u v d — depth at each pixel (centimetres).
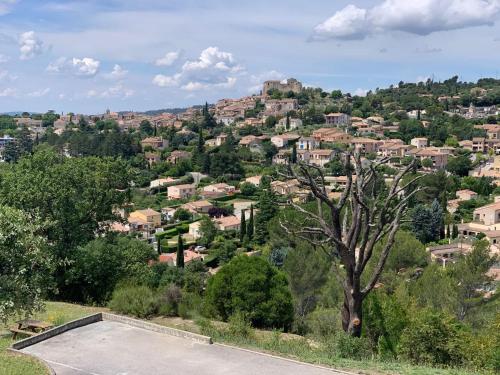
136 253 2661
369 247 1582
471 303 2678
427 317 1514
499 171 10731
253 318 2070
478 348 1453
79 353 1228
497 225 7425
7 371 1071
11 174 2375
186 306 2077
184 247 7581
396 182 1661
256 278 2050
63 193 2295
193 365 1161
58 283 2292
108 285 2352
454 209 8594
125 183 2639
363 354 1402
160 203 10150
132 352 1238
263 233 7038
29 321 1535
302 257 2608
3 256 1353
